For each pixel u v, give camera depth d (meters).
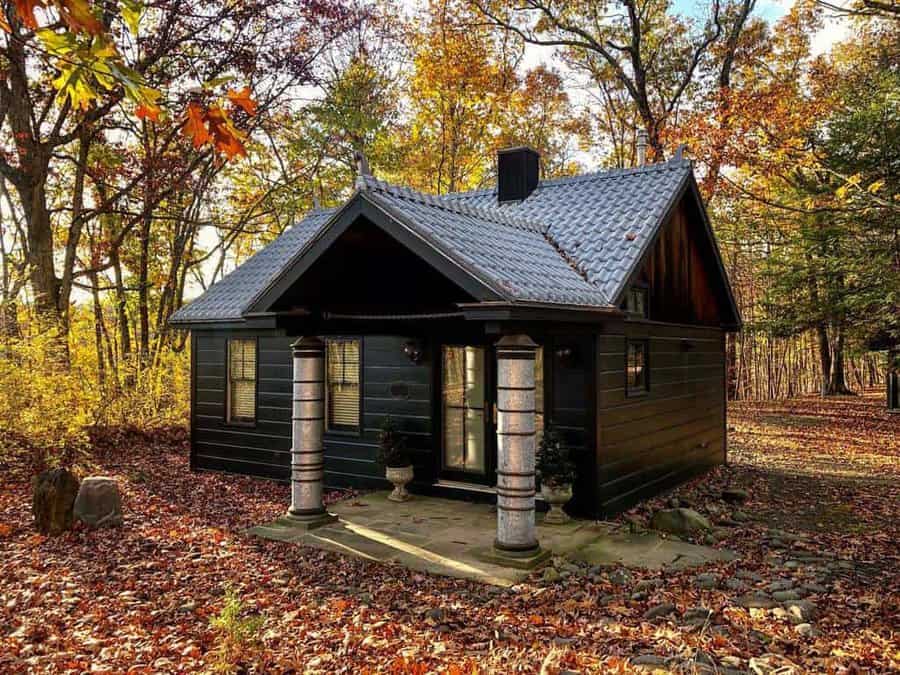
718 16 21.80
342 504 8.95
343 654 4.45
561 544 7.04
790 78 20.89
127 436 13.83
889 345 17.53
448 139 25.25
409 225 6.21
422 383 9.45
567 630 4.80
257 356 11.01
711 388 12.33
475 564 6.39
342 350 10.30
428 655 4.39
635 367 9.33
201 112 2.37
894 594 5.59
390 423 9.32
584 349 8.08
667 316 10.23
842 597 5.52
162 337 17.14
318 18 16.45
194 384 11.79
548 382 8.32
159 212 18.97
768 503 9.45
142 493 9.62
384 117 23.38
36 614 5.17
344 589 5.72
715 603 5.30
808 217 16.42
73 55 2.03
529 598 5.48
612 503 8.36
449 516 8.25
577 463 8.13
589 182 11.22
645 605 5.34
